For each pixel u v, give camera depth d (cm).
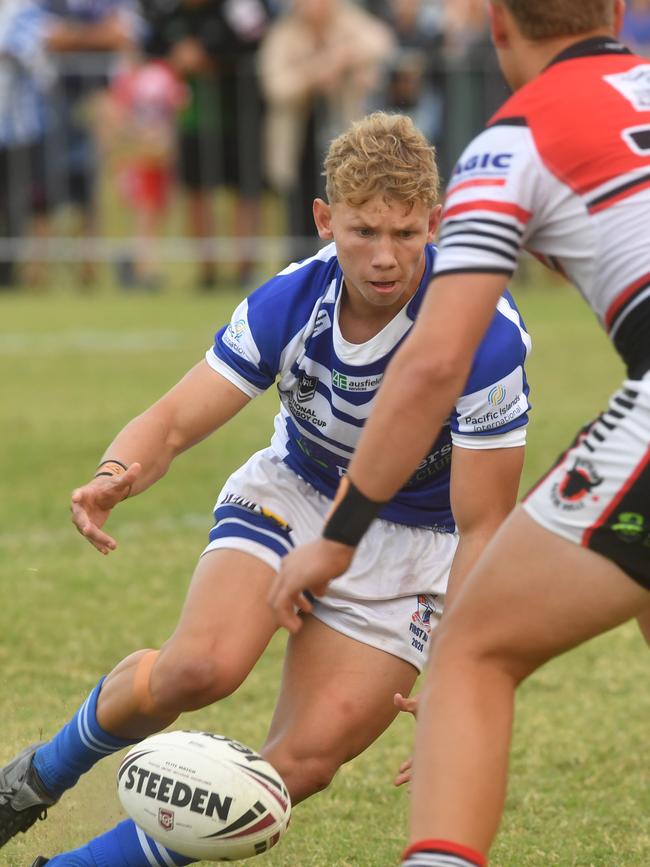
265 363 1181
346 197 1093
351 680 1149
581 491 860
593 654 1745
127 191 5084
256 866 1198
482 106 4806
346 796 1350
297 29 4644
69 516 2267
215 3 4709
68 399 3216
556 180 865
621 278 860
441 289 862
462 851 834
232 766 1030
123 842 1089
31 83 4784
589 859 1209
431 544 1223
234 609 1126
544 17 896
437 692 872
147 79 4806
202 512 2303
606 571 853
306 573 895
